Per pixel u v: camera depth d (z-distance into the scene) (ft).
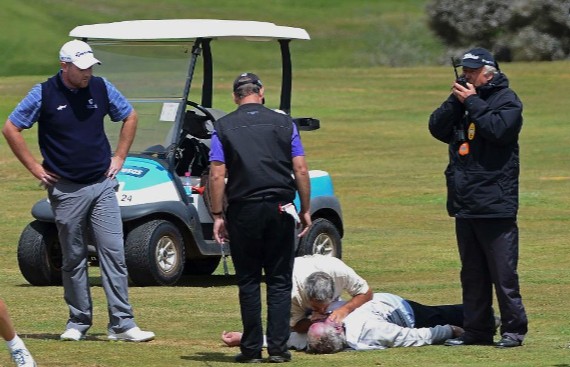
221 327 107.04
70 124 94.73
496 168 92.53
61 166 95.04
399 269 153.58
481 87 92.99
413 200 237.66
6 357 88.43
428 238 185.57
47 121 94.94
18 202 236.84
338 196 244.63
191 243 142.82
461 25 565.94
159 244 137.39
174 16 610.24
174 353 91.66
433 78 479.82
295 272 92.73
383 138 350.23
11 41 552.82
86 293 97.96
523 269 152.15
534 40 540.11
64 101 94.68
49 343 95.40
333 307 95.45
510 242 93.25
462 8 565.53
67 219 95.61
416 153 319.27
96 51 146.20
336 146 334.03
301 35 151.74
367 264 157.89
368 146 334.03
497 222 92.94
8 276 151.53
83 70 93.76
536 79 464.65
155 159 142.00
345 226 202.59
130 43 144.66
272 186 86.33
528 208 222.48
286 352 87.86
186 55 143.23
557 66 504.84
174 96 143.13
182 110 142.51
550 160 297.33
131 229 138.41
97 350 92.22
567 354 90.79
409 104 419.54
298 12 643.86
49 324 108.37
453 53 558.97
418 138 350.64
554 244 176.96
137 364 86.58
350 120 386.73
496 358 89.20
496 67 93.30
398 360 88.33
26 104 94.38
